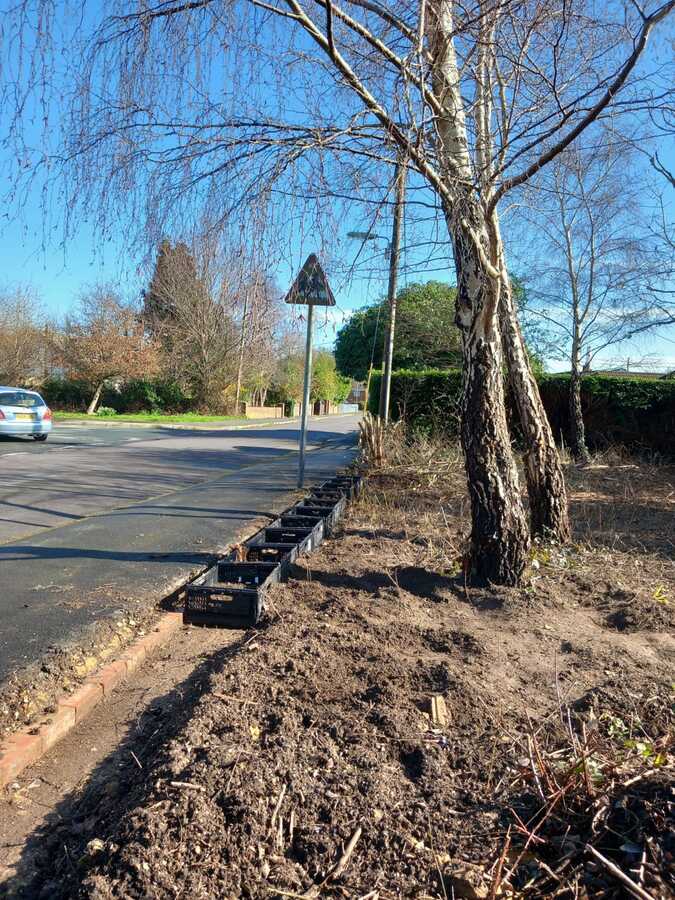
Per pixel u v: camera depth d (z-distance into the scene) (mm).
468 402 5656
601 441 16688
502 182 5473
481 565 5738
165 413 45625
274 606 5223
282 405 61562
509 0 4566
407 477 12445
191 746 3160
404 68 4414
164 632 5031
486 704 3611
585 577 6094
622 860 2420
